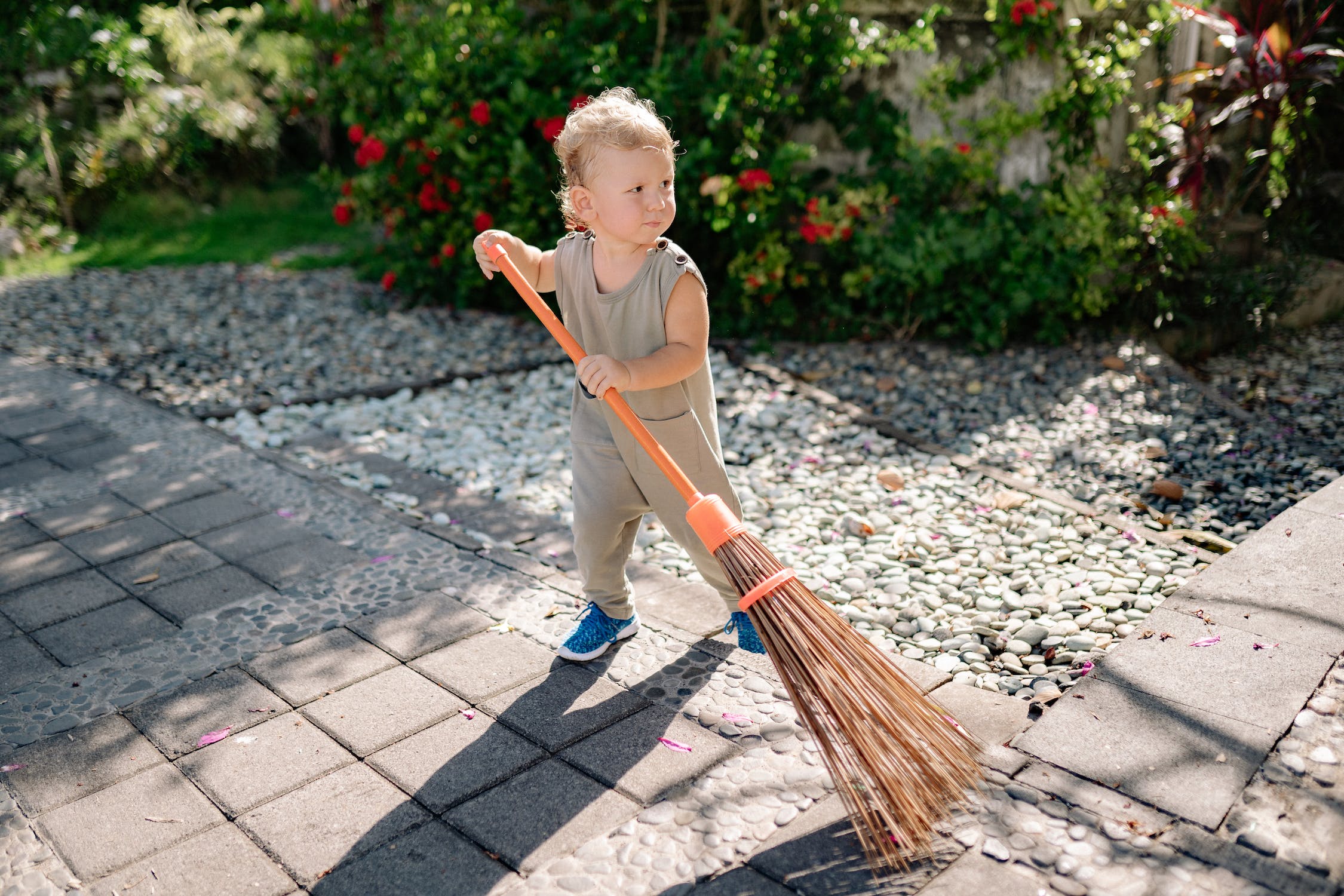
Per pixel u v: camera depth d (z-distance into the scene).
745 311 6.15
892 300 5.82
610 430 2.56
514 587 3.18
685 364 2.38
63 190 9.47
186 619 3.06
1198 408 4.72
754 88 5.88
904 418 4.82
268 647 2.88
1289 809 2.01
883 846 1.98
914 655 2.84
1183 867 1.90
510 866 2.04
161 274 8.11
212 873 2.05
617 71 6.04
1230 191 5.83
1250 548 3.01
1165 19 5.54
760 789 2.22
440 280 7.09
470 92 6.49
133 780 2.34
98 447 4.53
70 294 7.46
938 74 5.78
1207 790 2.07
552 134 6.00
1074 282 5.53
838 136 6.18
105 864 2.09
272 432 4.76
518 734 2.46
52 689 2.72
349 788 2.29
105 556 3.48
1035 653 2.85
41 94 9.98
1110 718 2.32
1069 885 1.88
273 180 11.10
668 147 2.32
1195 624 2.66
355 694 2.64
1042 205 5.69
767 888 1.94
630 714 2.52
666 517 2.59
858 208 5.79
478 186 6.39
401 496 3.94
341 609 3.08
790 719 2.46
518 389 5.43
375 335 6.44
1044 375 5.19
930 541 3.52
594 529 2.63
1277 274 5.75
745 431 4.70
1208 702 2.34
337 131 11.78
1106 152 5.90
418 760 2.37
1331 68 5.55
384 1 7.42
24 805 2.27
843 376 5.40
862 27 5.99
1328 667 2.42
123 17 11.98
